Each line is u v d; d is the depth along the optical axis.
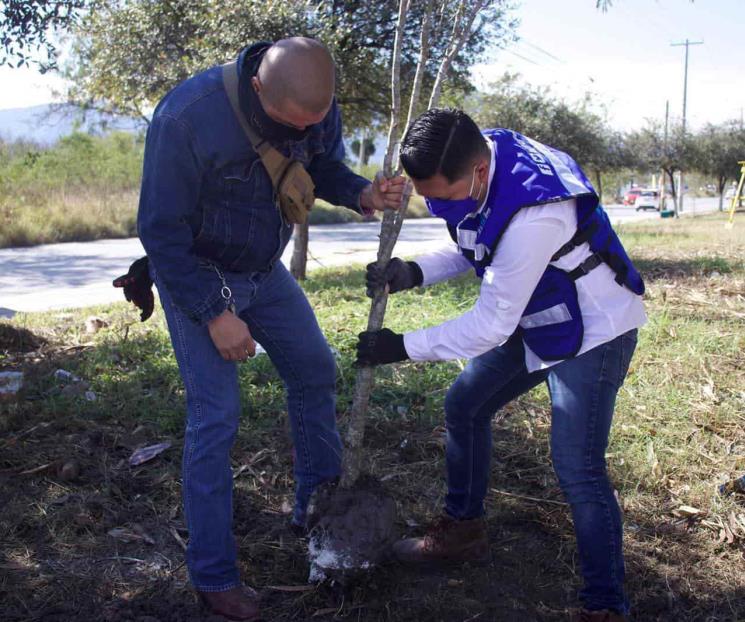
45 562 3.00
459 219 2.53
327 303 7.86
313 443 3.11
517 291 2.38
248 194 2.62
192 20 9.54
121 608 2.76
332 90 2.44
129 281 2.95
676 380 5.09
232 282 2.77
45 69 5.89
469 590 2.95
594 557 2.49
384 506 2.76
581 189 2.41
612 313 2.52
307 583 2.94
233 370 2.71
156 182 2.45
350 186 2.93
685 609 2.87
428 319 6.70
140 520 3.33
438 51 9.45
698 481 3.73
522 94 25.11
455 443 2.96
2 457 3.80
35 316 7.68
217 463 2.63
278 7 8.84
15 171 24.11
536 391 4.80
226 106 2.47
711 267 10.49
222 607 2.67
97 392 4.72
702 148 36.34
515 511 3.50
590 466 2.51
